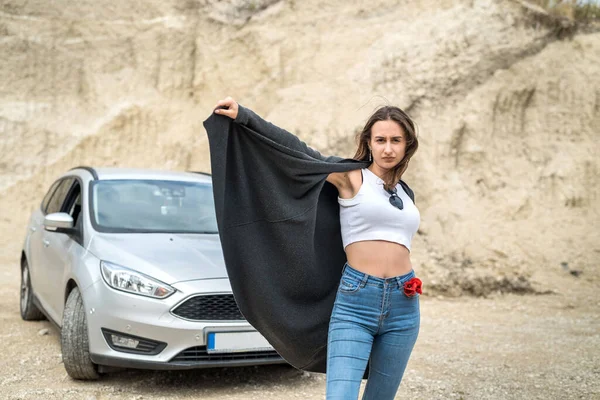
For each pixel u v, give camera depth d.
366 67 14.56
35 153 15.46
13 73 16.17
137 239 5.70
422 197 12.70
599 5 14.48
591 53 13.90
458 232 11.84
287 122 14.12
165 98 16.08
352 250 3.02
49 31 16.53
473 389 5.43
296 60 15.54
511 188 12.71
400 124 3.05
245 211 3.09
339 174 3.10
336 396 2.77
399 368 3.01
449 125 13.38
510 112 13.64
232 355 5.03
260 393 5.10
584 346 7.28
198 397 4.94
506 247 11.43
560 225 11.95
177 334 4.86
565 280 10.79
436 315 9.08
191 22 16.64
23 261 7.77
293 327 3.13
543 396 5.26
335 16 15.94
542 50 14.11
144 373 5.58
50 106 16.05
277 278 3.12
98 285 5.08
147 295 4.94
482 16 14.55
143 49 16.45
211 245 5.76
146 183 6.65
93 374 5.22
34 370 5.54
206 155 15.28
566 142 13.22
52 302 6.29
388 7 15.69
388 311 2.94
